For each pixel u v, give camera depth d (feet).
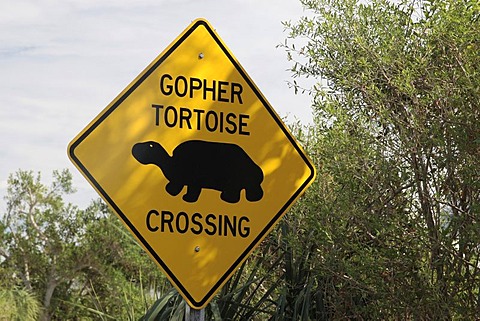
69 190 84.79
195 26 15.28
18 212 83.05
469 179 16.99
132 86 14.76
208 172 14.98
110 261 72.84
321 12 20.11
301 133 20.63
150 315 19.80
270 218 15.31
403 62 18.51
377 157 18.20
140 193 14.55
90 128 14.40
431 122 18.10
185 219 14.75
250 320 20.93
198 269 14.74
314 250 19.95
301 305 20.43
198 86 15.16
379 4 19.62
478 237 16.89
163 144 14.79
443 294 17.76
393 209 18.29
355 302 20.13
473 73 17.25
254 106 15.47
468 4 17.93
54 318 76.18
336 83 20.12
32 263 78.89
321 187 19.51
